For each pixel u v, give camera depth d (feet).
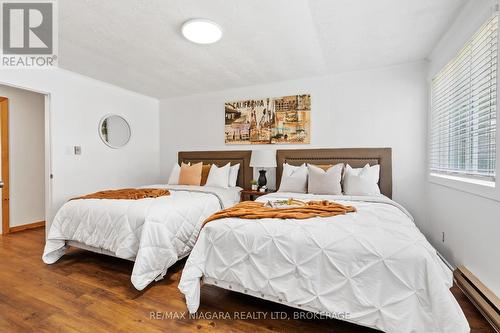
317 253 5.06
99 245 7.88
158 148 16.19
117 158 13.71
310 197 9.46
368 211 7.16
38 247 10.28
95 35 8.09
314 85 12.07
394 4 6.49
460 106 7.52
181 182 12.97
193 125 15.19
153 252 7.16
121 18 7.14
